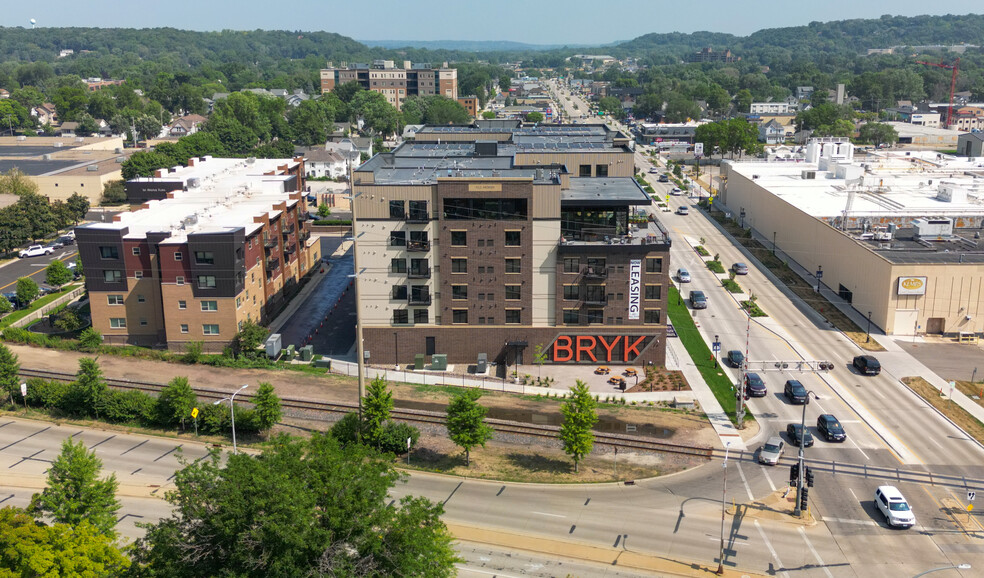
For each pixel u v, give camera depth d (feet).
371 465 171.22
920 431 278.67
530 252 327.88
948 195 496.64
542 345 338.54
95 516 188.14
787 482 243.40
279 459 163.53
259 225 380.37
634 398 309.01
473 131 495.41
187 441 269.85
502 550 205.98
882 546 209.36
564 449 248.11
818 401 303.89
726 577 195.42
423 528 162.81
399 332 339.16
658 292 332.60
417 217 325.62
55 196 647.97
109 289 358.43
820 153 646.33
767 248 531.50
